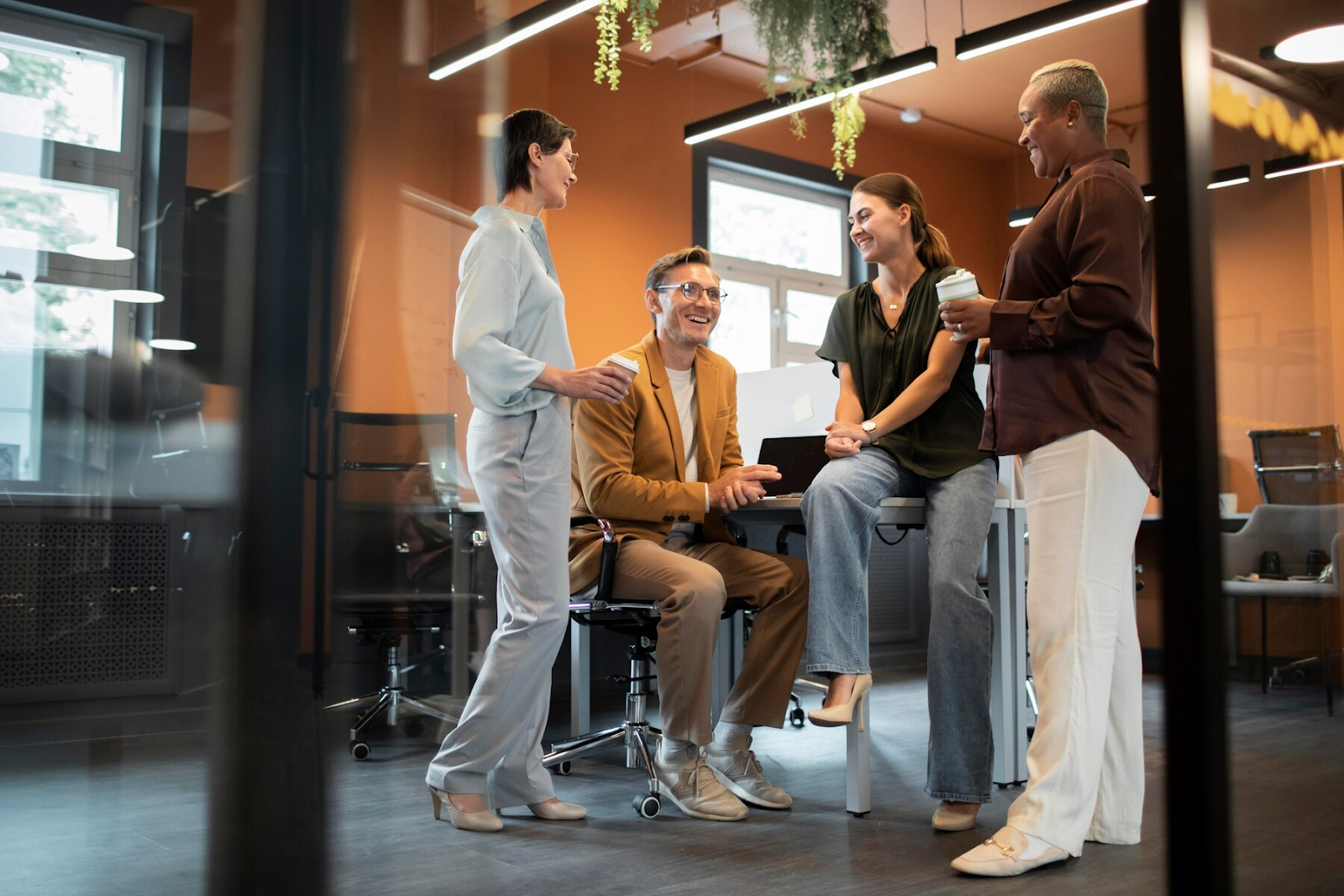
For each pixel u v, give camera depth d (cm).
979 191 748
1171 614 92
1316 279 175
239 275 57
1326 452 188
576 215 536
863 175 680
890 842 208
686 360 276
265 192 58
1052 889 174
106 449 55
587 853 198
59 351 55
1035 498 196
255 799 57
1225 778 89
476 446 202
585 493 257
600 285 542
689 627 233
